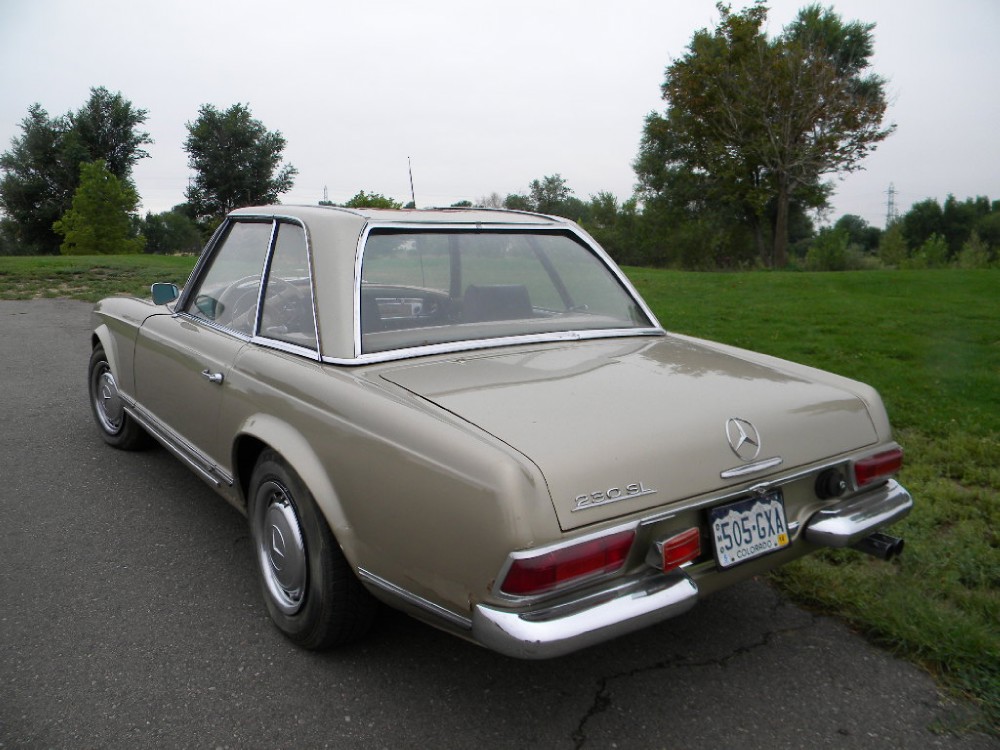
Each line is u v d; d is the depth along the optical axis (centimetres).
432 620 220
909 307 1327
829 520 250
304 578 264
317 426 250
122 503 405
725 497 225
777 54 3512
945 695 258
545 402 232
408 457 216
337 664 268
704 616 308
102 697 246
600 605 198
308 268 287
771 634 295
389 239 292
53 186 6725
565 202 8306
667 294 1586
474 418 218
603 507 200
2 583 320
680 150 4566
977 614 297
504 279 317
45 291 1429
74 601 307
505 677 264
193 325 366
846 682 265
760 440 235
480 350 283
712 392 250
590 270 348
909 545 351
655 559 210
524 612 193
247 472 307
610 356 287
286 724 236
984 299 1459
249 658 271
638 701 252
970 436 530
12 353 807
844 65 4012
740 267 4166
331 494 243
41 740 225
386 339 272
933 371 773
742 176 3862
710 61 3622
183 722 235
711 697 255
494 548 193
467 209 336
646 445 213
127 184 6669
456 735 233
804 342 961
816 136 3566
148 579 326
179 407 361
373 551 230
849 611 305
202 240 7056
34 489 422
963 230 8044
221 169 6819
